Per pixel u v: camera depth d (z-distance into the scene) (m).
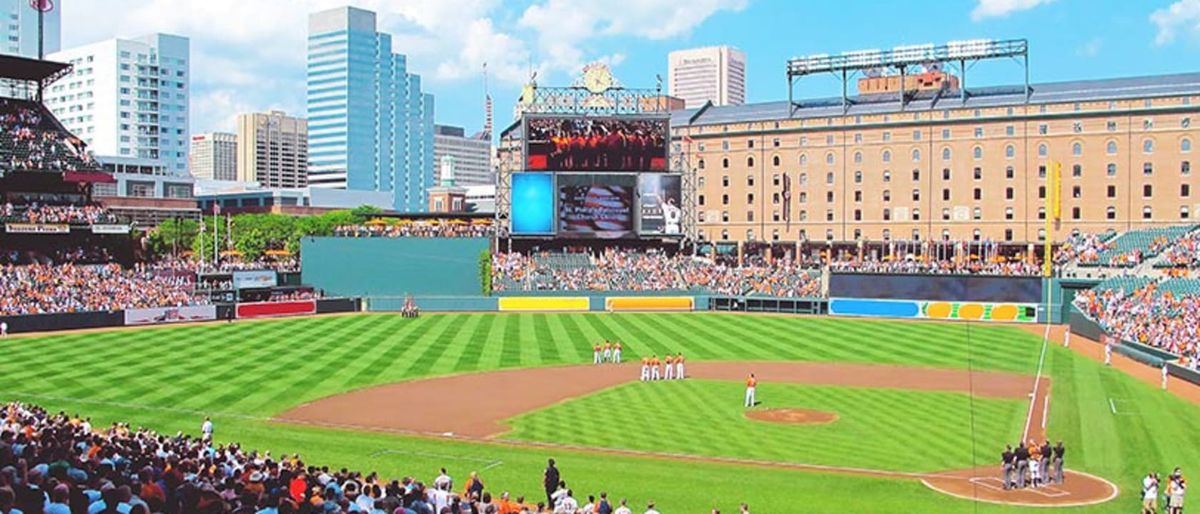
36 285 99.06
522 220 125.44
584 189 125.31
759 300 117.62
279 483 25.88
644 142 125.19
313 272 126.06
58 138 125.81
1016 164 138.62
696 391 60.03
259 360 71.50
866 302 112.69
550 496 33.22
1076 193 135.00
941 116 142.62
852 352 79.62
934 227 144.00
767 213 155.88
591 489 37.03
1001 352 79.88
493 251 128.50
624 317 109.69
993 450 43.91
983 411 52.97
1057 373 67.69
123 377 62.84
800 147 153.25
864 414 52.31
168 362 69.81
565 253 130.00
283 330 92.56
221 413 52.00
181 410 52.47
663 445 44.94
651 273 124.38
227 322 101.00
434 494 28.58
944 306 109.19
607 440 46.12
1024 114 137.62
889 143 146.75
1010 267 120.06
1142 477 39.22
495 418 51.59
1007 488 37.41
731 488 37.28
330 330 92.81
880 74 167.38
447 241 125.25
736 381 64.19
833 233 151.12
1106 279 103.94
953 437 46.47
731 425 49.50
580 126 125.00
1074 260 119.31
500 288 121.44
